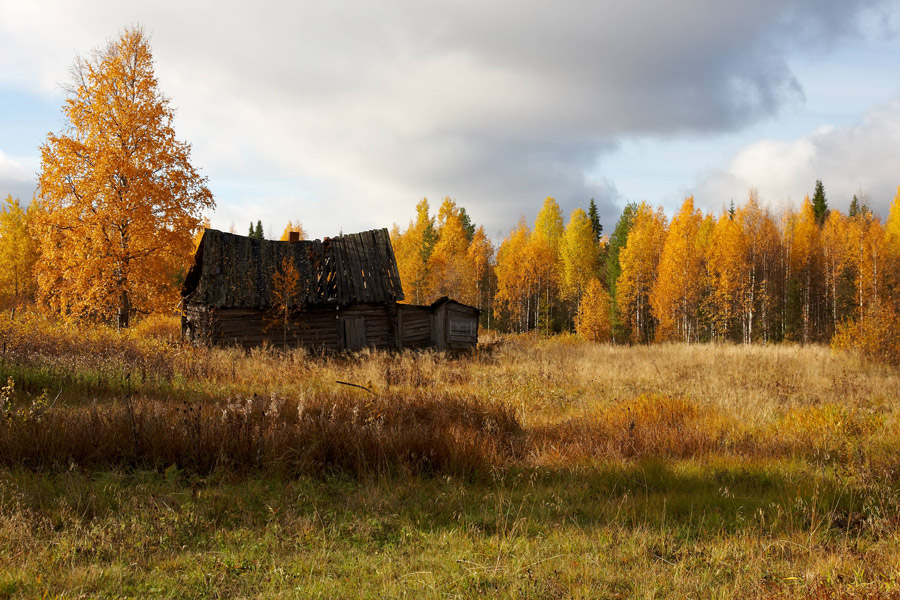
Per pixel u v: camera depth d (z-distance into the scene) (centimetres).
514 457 752
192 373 1259
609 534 478
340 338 2186
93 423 656
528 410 1078
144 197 1981
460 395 1002
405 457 673
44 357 1141
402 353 1988
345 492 585
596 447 779
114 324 2062
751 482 650
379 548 450
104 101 2003
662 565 414
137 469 602
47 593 337
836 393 1216
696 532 493
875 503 546
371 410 846
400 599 352
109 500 513
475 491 614
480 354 2084
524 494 599
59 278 1988
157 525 457
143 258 2005
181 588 360
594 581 385
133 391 1033
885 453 718
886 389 1283
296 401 902
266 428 697
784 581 378
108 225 1955
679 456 765
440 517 523
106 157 1909
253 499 543
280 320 2073
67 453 605
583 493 610
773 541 460
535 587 367
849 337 2058
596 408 1067
